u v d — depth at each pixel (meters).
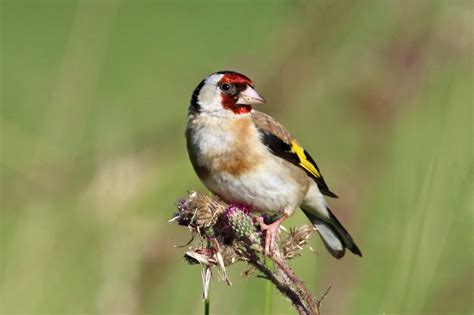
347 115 13.18
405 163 11.24
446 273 9.63
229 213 7.07
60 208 12.59
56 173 13.25
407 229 9.39
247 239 7.04
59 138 13.87
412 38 12.91
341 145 13.53
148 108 18.84
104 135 13.67
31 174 13.27
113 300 10.62
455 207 9.27
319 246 11.01
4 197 13.20
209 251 7.01
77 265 11.80
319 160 13.32
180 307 11.10
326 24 14.14
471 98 9.89
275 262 6.98
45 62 24.80
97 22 14.18
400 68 12.76
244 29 24.69
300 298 6.95
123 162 12.28
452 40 12.36
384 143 12.19
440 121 10.39
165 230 11.05
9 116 20.28
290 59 14.16
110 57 23.34
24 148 13.77
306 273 10.31
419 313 9.16
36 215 12.38
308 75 14.02
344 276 10.70
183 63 22.44
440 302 9.45
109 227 11.45
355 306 10.68
